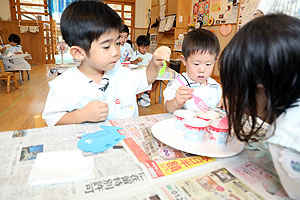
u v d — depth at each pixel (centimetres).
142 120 77
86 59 76
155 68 98
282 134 36
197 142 59
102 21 67
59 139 58
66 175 41
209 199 38
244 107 37
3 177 41
